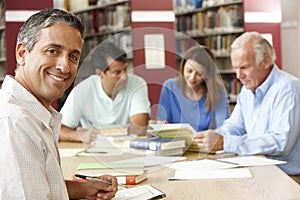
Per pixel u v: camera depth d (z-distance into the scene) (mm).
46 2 5605
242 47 2846
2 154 1064
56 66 1239
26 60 1252
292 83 2721
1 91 1238
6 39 5496
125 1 6176
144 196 1485
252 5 5871
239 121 3072
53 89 1254
